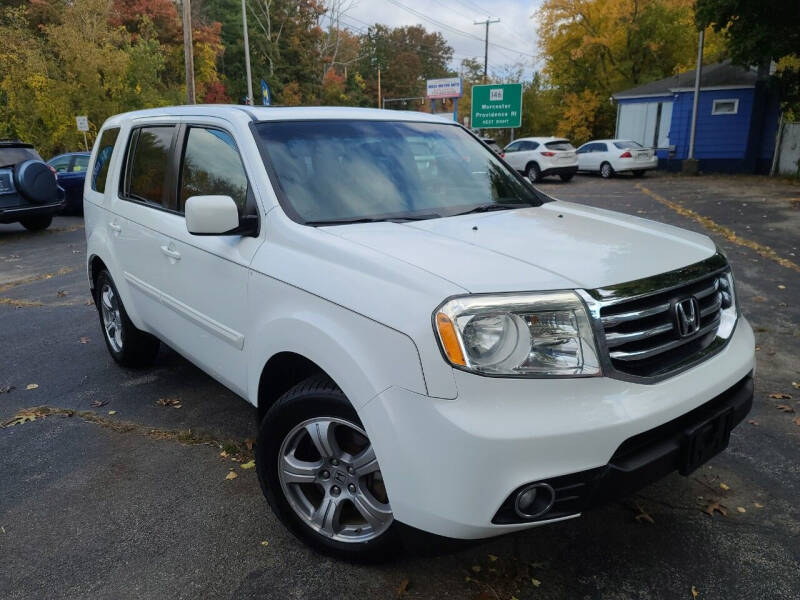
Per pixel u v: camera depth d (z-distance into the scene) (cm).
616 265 227
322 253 247
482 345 198
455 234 259
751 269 755
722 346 251
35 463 349
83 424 396
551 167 2286
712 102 2458
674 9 3127
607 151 2438
